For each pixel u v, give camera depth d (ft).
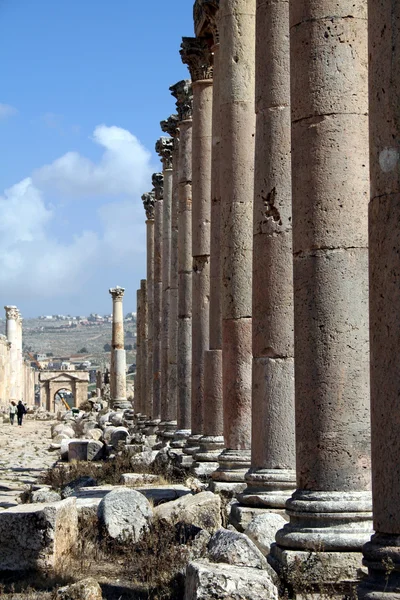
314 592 37.73
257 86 51.72
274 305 49.47
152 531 47.75
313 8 40.75
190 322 101.24
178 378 102.12
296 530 39.55
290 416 49.44
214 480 61.82
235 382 61.72
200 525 49.57
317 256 39.70
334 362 39.11
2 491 80.74
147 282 158.20
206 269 86.79
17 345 311.06
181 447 96.58
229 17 63.87
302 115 40.70
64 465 102.22
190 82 101.45
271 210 50.16
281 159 50.31
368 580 31.68
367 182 40.01
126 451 99.35
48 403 394.93
